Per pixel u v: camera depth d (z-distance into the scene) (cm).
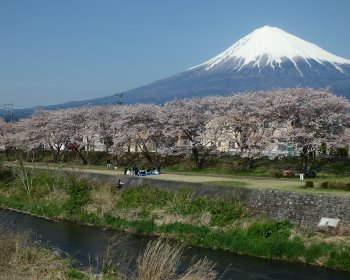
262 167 5025
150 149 6612
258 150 4947
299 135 4456
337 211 2664
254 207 3069
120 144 6053
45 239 2883
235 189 3228
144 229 3097
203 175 4694
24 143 7150
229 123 5253
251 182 3759
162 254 1225
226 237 2750
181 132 5725
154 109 5978
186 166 5603
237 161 5341
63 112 7325
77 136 6825
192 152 5731
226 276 2183
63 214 3694
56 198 4116
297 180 3966
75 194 3931
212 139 5512
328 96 4769
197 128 5606
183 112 5625
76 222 3522
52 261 1659
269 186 3419
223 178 4269
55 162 7062
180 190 3503
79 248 2611
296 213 2844
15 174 5006
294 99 4681
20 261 1559
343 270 2267
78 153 7081
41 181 4556
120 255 2005
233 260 2462
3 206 4244
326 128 4641
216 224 2991
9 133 8025
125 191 3881
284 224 2802
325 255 2373
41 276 1478
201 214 3130
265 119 4941
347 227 2564
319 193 2883
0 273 1435
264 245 2559
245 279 2138
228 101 5481
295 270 2280
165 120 5706
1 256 1528
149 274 1186
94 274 1570
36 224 3419
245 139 5247
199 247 2739
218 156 5616
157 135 5866
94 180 4306
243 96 5488
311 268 2312
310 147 4534
